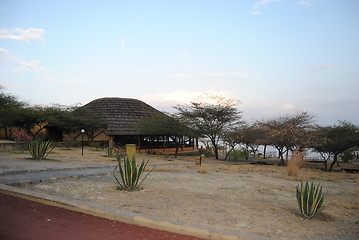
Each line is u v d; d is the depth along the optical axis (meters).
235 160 35.78
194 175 15.44
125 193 8.89
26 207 6.54
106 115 42.31
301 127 28.97
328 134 27.70
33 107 36.50
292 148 29.34
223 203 8.56
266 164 30.66
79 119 36.56
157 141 44.75
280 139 27.97
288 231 6.28
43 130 39.59
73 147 33.62
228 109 37.09
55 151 25.44
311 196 7.59
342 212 8.76
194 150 49.44
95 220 5.93
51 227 5.37
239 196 10.05
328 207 9.35
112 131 39.44
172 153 43.16
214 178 14.69
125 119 42.44
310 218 7.64
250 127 35.56
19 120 32.75
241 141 37.12
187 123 36.06
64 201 6.80
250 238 5.15
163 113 39.53
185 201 8.34
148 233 5.38
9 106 36.38
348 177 19.27
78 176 11.55
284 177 17.11
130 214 6.10
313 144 27.64
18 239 4.71
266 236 5.76
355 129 27.05
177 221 5.83
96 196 8.17
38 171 11.96
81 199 7.64
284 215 7.73
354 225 7.34
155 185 11.05
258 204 8.87
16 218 5.74
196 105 37.16
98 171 13.59
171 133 35.19
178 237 5.27
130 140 42.19
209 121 37.69
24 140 24.58
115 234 5.21
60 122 35.03
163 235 5.32
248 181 14.33
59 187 9.16
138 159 25.17
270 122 31.27
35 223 5.53
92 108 44.50
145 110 47.09
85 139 41.25
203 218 6.63
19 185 8.93
